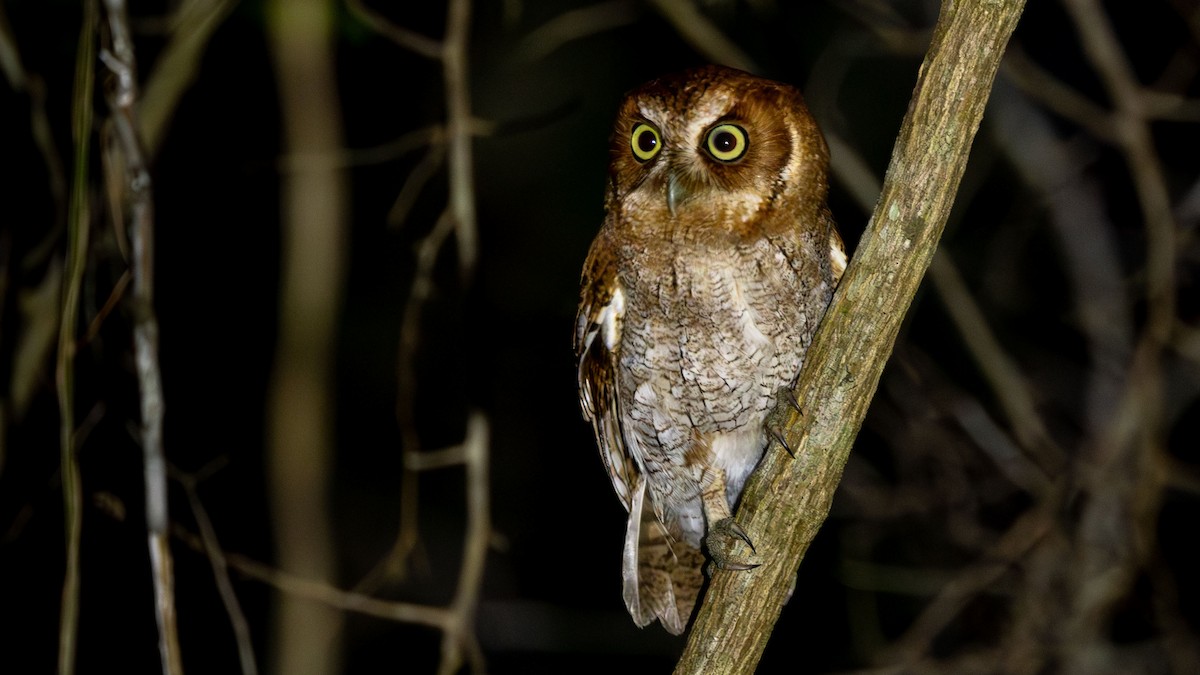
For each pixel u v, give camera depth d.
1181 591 12.12
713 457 6.97
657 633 13.39
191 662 12.07
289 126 9.31
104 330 7.16
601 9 10.03
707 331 6.62
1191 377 11.05
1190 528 12.27
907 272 4.98
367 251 14.20
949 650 11.61
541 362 14.34
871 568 10.78
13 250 8.29
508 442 14.37
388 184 13.95
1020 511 11.27
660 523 7.38
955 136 4.80
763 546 5.36
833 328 5.11
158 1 10.10
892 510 10.89
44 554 8.20
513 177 14.39
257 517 13.16
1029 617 10.08
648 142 6.57
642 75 14.31
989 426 10.73
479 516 8.37
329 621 9.77
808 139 6.46
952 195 4.89
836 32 11.98
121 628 9.28
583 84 14.41
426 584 14.16
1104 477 10.05
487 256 14.20
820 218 6.59
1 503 8.01
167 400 12.91
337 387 14.37
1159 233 9.85
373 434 14.58
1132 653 10.52
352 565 14.46
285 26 9.12
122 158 6.54
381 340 14.39
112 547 8.34
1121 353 10.80
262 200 13.09
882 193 4.96
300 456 9.59
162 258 12.79
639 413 7.03
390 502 14.68
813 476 5.27
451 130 8.41
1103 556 10.16
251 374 13.35
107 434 7.55
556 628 13.49
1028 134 11.05
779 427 5.29
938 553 11.30
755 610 5.42
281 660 9.66
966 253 12.26
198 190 12.70
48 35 8.63
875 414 10.98
